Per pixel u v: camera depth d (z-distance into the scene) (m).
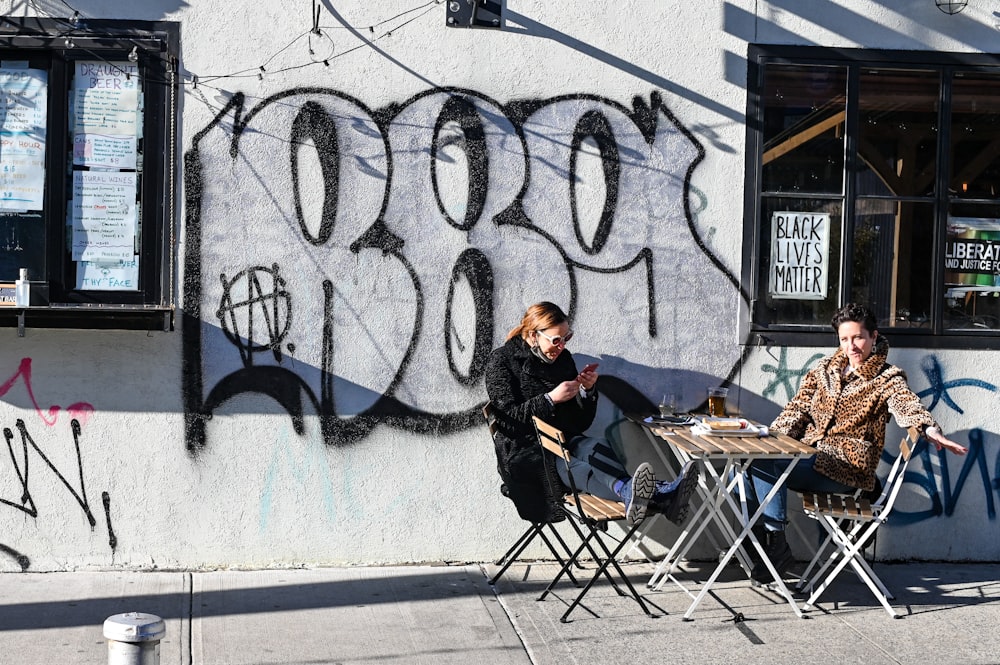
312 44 5.73
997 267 6.20
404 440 5.88
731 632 5.06
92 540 5.70
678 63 5.96
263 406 5.77
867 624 5.21
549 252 5.93
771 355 6.08
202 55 5.67
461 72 5.84
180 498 5.73
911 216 6.15
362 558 5.88
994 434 6.14
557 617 5.19
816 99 6.08
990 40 6.13
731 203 6.03
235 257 5.73
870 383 5.59
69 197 5.63
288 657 4.62
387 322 5.84
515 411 5.42
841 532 5.45
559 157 5.92
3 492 5.63
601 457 5.47
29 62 5.61
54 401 5.63
